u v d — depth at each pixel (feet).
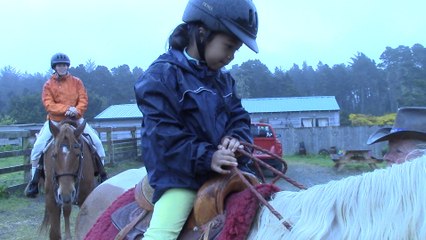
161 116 7.25
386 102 185.98
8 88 261.44
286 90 201.57
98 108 176.14
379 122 101.81
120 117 118.73
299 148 76.95
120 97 219.41
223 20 7.29
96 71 225.56
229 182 7.09
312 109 122.83
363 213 5.63
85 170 19.69
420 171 5.38
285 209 6.48
